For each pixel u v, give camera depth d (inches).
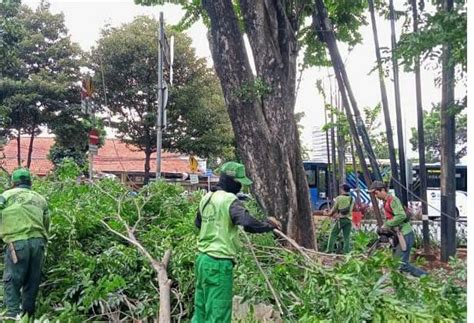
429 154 1246.3
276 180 391.5
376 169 419.2
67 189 339.9
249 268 225.5
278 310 210.5
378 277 184.4
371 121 758.5
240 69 398.3
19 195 242.4
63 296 250.8
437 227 537.3
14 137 994.1
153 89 950.4
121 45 954.7
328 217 449.7
